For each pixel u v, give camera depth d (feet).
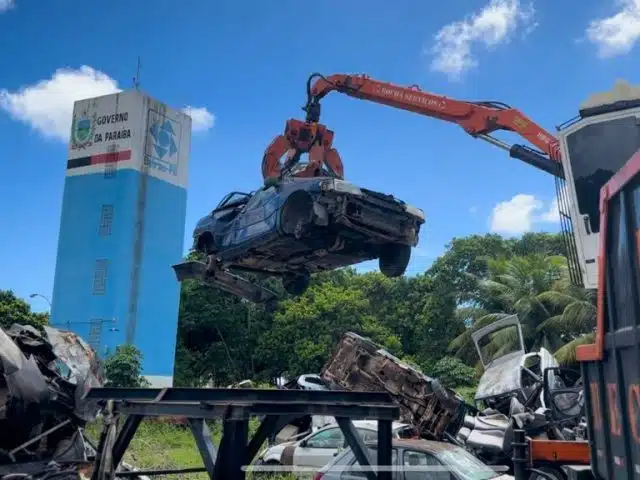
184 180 118.11
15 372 28.25
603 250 12.85
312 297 122.21
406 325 131.23
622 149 23.98
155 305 109.91
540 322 97.09
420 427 50.47
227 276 34.22
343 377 54.95
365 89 42.14
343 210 29.09
